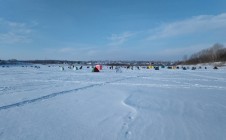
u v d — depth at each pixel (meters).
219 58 136.88
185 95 13.64
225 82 23.80
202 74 41.12
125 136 6.04
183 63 167.88
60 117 7.91
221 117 8.17
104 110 9.09
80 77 29.84
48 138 5.81
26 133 6.15
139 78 29.20
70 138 5.84
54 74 36.69
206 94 14.23
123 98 12.23
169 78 29.55
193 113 8.72
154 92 14.96
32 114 8.30
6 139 5.69
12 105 9.90
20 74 35.66
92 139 5.80
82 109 9.26
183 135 6.16
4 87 17.00
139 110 9.10
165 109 9.38
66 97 12.48
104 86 18.66
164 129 6.64
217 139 5.91
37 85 18.78
